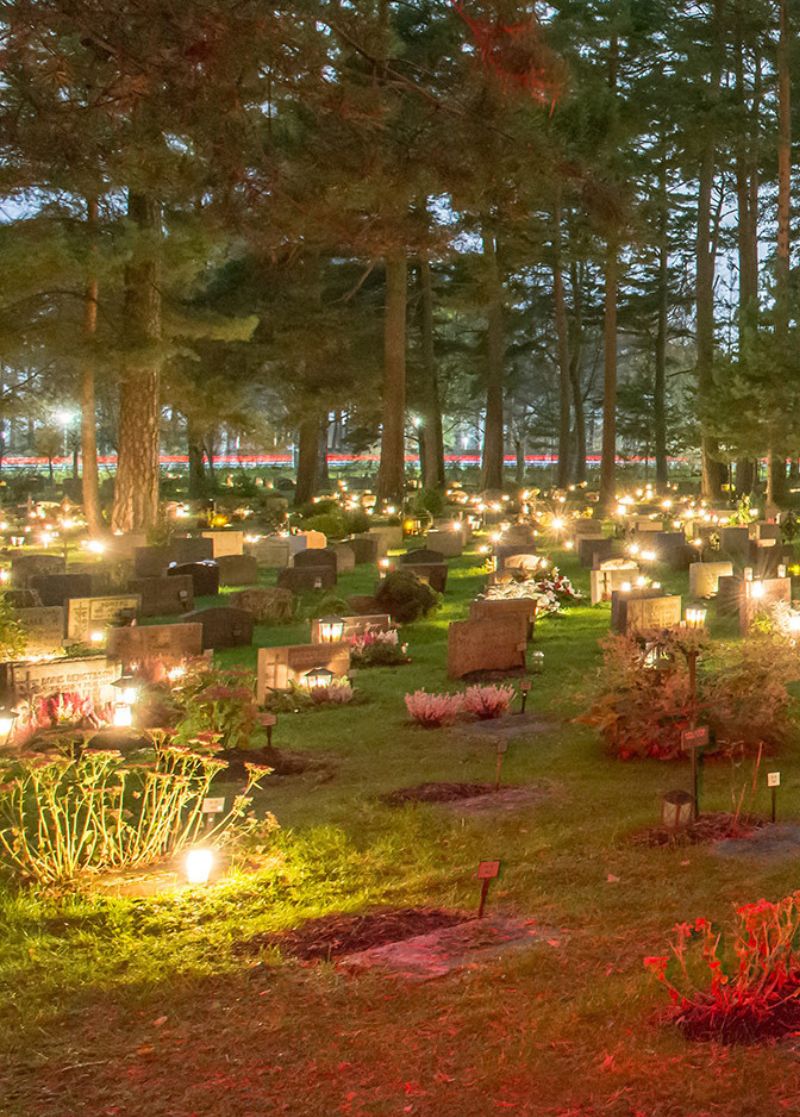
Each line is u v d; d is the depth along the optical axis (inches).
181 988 299.3
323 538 1644.9
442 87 497.7
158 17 413.1
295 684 759.7
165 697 615.5
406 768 559.5
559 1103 215.2
